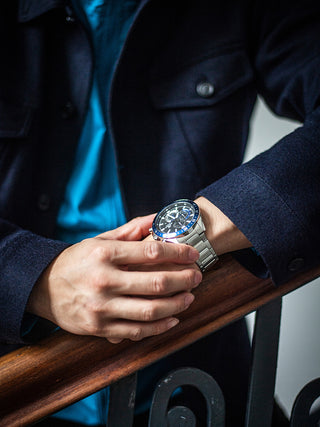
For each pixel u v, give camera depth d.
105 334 0.64
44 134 0.96
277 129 2.12
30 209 0.95
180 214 0.72
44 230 0.95
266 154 0.75
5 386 0.60
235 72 1.02
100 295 0.64
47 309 0.69
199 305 0.66
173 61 1.00
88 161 0.98
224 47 1.02
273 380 0.69
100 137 0.98
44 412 0.60
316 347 2.06
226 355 1.06
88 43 0.94
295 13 1.04
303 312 2.06
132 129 0.97
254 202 0.70
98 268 0.64
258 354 0.68
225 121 1.01
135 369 0.63
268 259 0.67
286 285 0.70
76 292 0.65
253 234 0.68
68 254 0.69
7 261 0.72
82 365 0.63
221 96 1.00
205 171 1.00
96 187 0.99
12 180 0.92
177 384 0.64
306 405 0.68
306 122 0.79
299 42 1.04
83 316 0.65
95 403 0.95
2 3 0.94
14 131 0.91
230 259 0.69
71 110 0.96
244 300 0.68
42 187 0.95
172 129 0.99
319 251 0.70
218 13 1.04
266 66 1.08
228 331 1.06
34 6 0.93
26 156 0.93
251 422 0.68
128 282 0.63
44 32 0.95
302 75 1.00
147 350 0.64
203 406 0.99
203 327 0.66
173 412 0.65
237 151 1.04
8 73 0.94
